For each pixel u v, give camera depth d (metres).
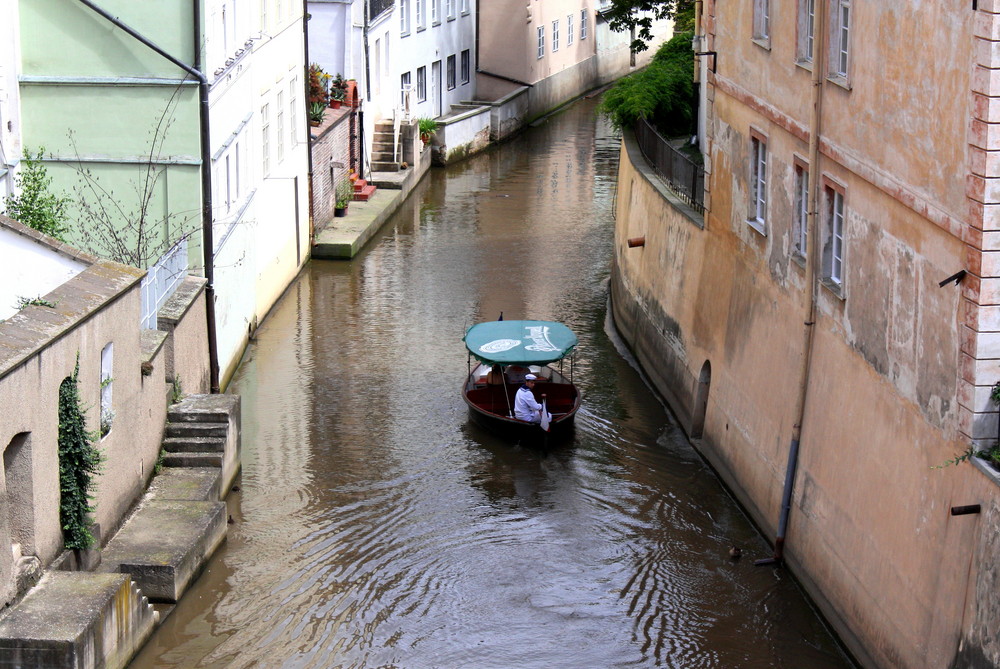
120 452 19.00
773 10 20.64
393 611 18.33
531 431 24.11
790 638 17.72
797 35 19.56
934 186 15.05
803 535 18.92
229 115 27.52
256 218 30.59
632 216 31.38
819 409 18.62
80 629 15.03
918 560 15.34
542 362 24.72
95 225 25.28
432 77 54.75
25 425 15.64
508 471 23.14
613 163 52.59
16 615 15.27
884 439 16.44
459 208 44.50
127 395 19.31
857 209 17.36
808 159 19.05
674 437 24.97
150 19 24.66
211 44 25.58
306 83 36.09
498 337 25.77
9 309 19.31
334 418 25.42
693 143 33.84
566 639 17.67
